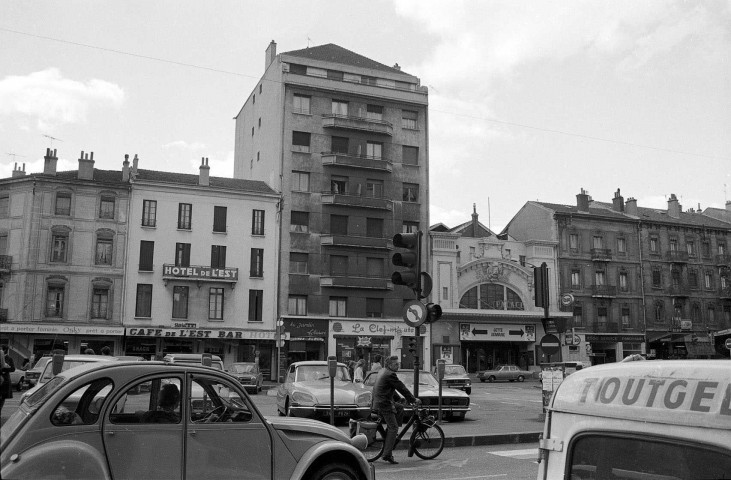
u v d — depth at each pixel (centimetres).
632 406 266
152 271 4425
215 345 4569
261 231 4759
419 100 5422
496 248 5562
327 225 4981
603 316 5775
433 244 5306
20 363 4097
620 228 5981
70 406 531
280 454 631
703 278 6259
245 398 625
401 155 5319
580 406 291
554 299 5597
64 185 4312
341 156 5050
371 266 5069
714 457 234
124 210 4425
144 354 4391
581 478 284
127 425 552
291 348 4753
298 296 4822
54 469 509
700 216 6738
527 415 2019
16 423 525
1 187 4309
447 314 5191
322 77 5175
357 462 680
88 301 4275
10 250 4216
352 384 1647
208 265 4572
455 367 3297
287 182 4941
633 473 263
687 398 247
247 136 5925
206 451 589
